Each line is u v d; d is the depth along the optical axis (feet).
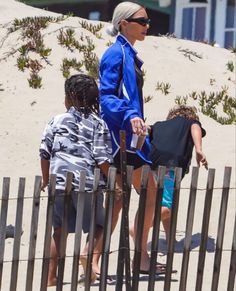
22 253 70.28
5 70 103.71
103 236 55.62
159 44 117.39
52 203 54.03
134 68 65.05
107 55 64.85
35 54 106.42
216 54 121.39
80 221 54.75
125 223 56.03
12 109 97.19
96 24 115.96
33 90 100.73
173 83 107.55
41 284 54.90
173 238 56.44
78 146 60.29
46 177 61.41
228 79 113.39
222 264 69.67
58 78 103.09
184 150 71.05
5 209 53.26
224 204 56.85
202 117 100.22
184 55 116.47
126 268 56.70
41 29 111.65
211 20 194.29
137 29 65.31
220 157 89.92
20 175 86.02
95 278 63.57
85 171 58.23
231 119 100.58
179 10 194.39
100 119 61.31
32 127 94.02
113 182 54.95
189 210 56.18
